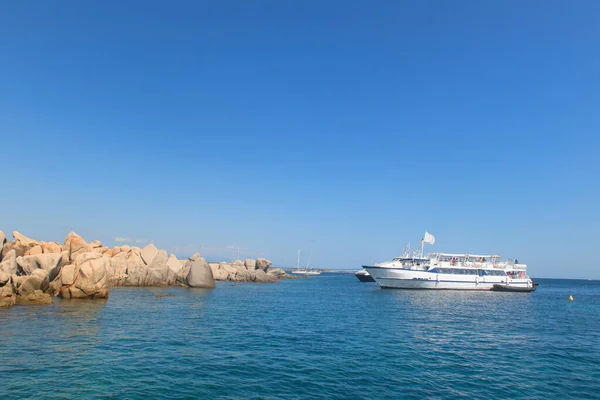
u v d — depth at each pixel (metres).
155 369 20.27
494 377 20.94
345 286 107.69
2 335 26.42
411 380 19.95
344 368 21.59
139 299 51.56
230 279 114.62
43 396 16.02
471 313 47.94
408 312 47.09
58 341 25.39
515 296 79.06
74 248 61.31
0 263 41.81
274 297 64.62
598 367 23.42
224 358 22.92
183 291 68.19
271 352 24.73
